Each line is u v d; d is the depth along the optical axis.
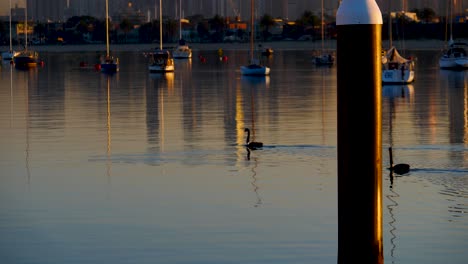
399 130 40.34
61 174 29.27
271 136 38.16
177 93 66.81
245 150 33.91
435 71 97.00
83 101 59.81
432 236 20.30
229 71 103.38
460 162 30.33
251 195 25.23
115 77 91.69
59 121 46.12
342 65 10.22
